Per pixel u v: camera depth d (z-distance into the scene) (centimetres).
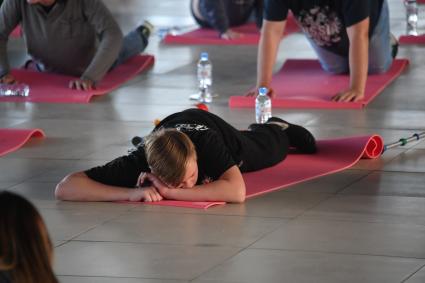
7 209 404
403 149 973
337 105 1188
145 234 712
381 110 1174
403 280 612
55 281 407
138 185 791
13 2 1340
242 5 1862
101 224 738
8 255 402
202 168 789
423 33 1853
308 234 709
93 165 937
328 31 1303
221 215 755
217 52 1669
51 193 834
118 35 1337
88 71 1322
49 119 1155
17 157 969
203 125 817
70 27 1350
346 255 661
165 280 619
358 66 1205
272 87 1302
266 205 782
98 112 1197
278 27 1224
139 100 1273
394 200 800
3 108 1218
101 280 621
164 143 768
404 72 1430
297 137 931
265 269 636
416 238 698
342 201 796
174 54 1652
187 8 2322
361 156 923
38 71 1399
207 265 645
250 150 860
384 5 1321
